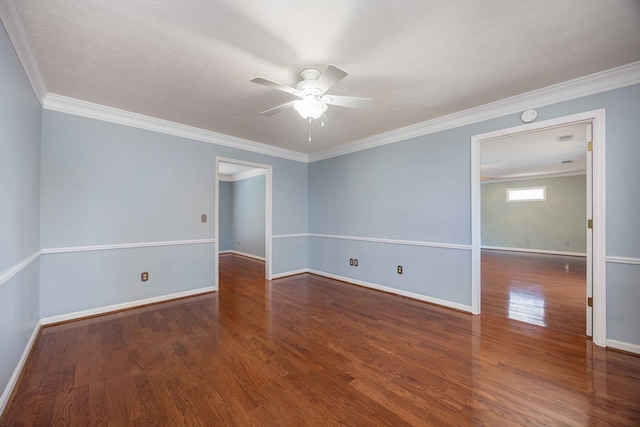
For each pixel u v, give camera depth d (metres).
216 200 4.20
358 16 1.70
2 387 1.67
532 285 4.55
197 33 1.86
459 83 2.56
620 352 2.34
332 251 5.03
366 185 4.45
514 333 2.73
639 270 2.28
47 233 2.86
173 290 3.78
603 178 2.42
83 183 3.08
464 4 1.60
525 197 8.70
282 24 1.78
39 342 2.50
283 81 2.52
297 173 5.36
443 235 3.52
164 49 2.04
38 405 1.70
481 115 3.15
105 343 2.50
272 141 4.54
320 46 2.01
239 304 3.61
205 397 1.79
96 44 1.98
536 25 1.78
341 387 1.89
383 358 2.27
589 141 2.55
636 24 1.77
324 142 4.59
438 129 3.54
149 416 1.62
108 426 1.53
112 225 3.28
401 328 2.86
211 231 4.15
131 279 3.42
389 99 2.91
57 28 1.81
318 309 3.43
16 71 1.91
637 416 1.60
